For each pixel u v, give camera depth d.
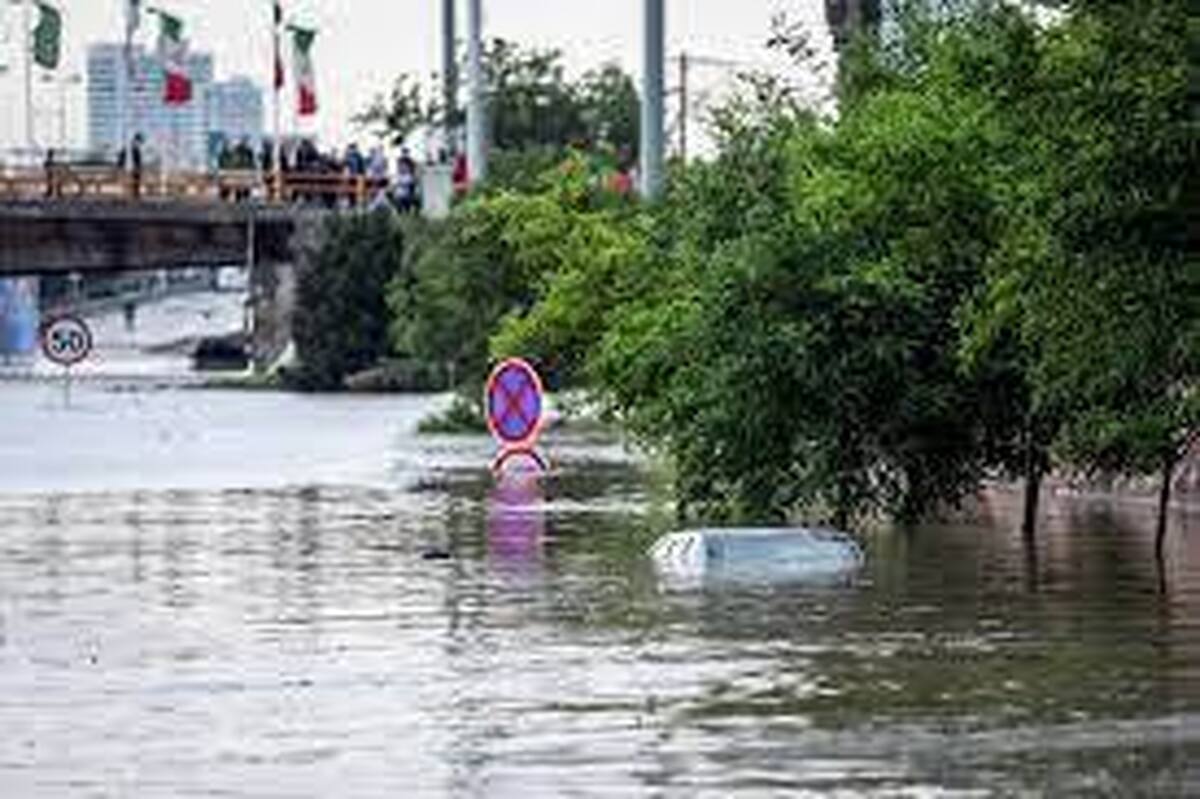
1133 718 33.50
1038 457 55.81
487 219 107.62
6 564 53.44
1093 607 44.25
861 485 56.12
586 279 81.69
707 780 29.95
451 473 84.62
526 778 30.16
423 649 39.91
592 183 94.69
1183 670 37.28
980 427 55.88
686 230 61.50
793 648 39.66
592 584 48.22
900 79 59.75
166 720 33.84
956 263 54.25
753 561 50.84
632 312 64.69
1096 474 63.72
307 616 44.03
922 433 55.66
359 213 187.00
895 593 46.22
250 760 31.27
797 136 59.91
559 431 113.38
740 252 55.19
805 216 55.09
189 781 30.11
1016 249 46.50
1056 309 45.72
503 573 50.53
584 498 71.31
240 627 42.66
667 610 44.16
